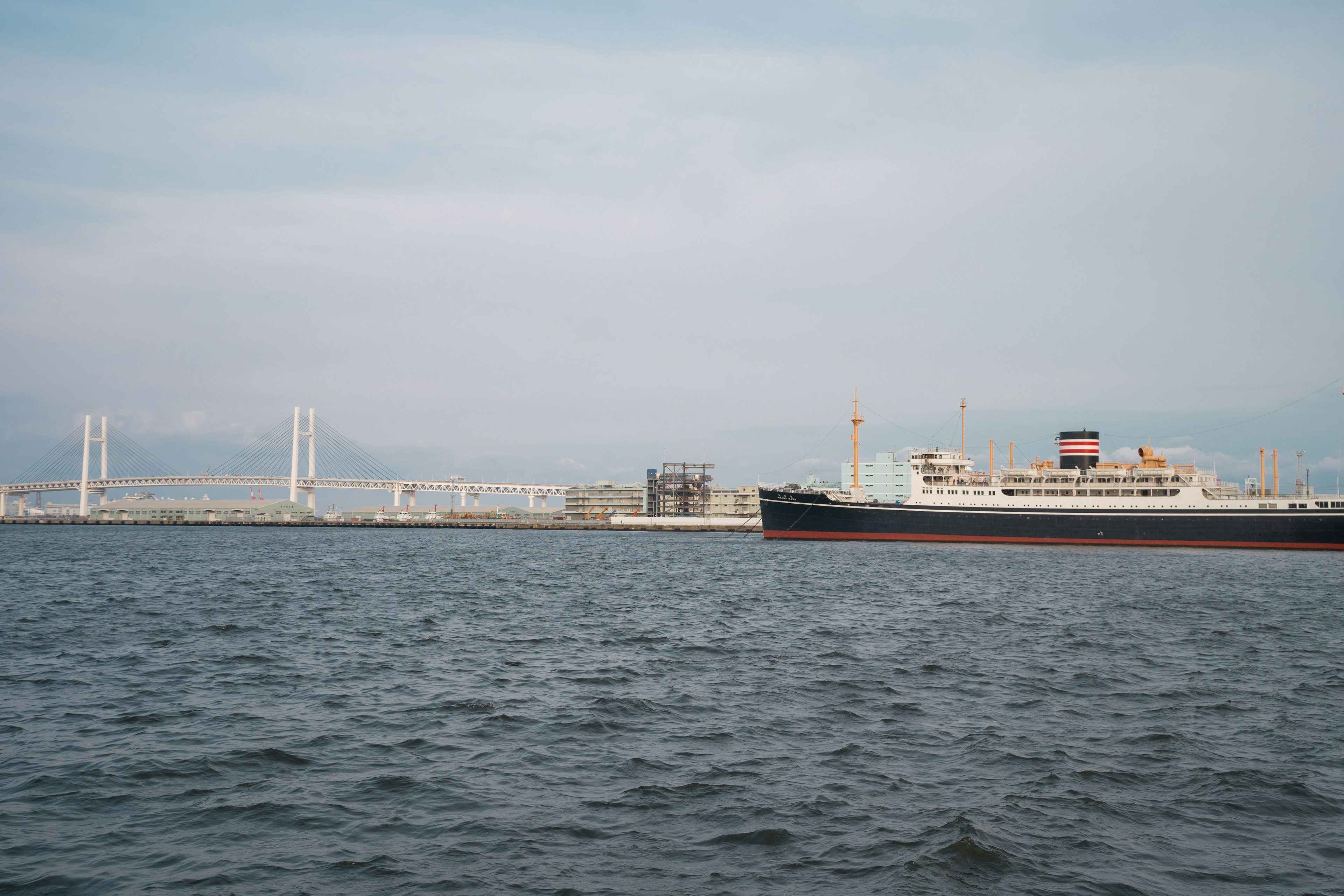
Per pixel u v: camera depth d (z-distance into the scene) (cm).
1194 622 5862
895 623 5728
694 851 2002
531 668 4050
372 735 2886
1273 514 14875
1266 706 3378
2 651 4438
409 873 1884
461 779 2464
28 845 2000
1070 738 2908
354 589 7962
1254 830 2153
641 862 1942
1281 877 1903
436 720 3081
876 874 1883
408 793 2353
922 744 2825
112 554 14225
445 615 6003
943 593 7812
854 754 2712
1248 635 5256
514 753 2703
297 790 2370
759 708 3288
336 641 4794
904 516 16750
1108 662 4284
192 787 2388
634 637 5025
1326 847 2061
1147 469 15950
